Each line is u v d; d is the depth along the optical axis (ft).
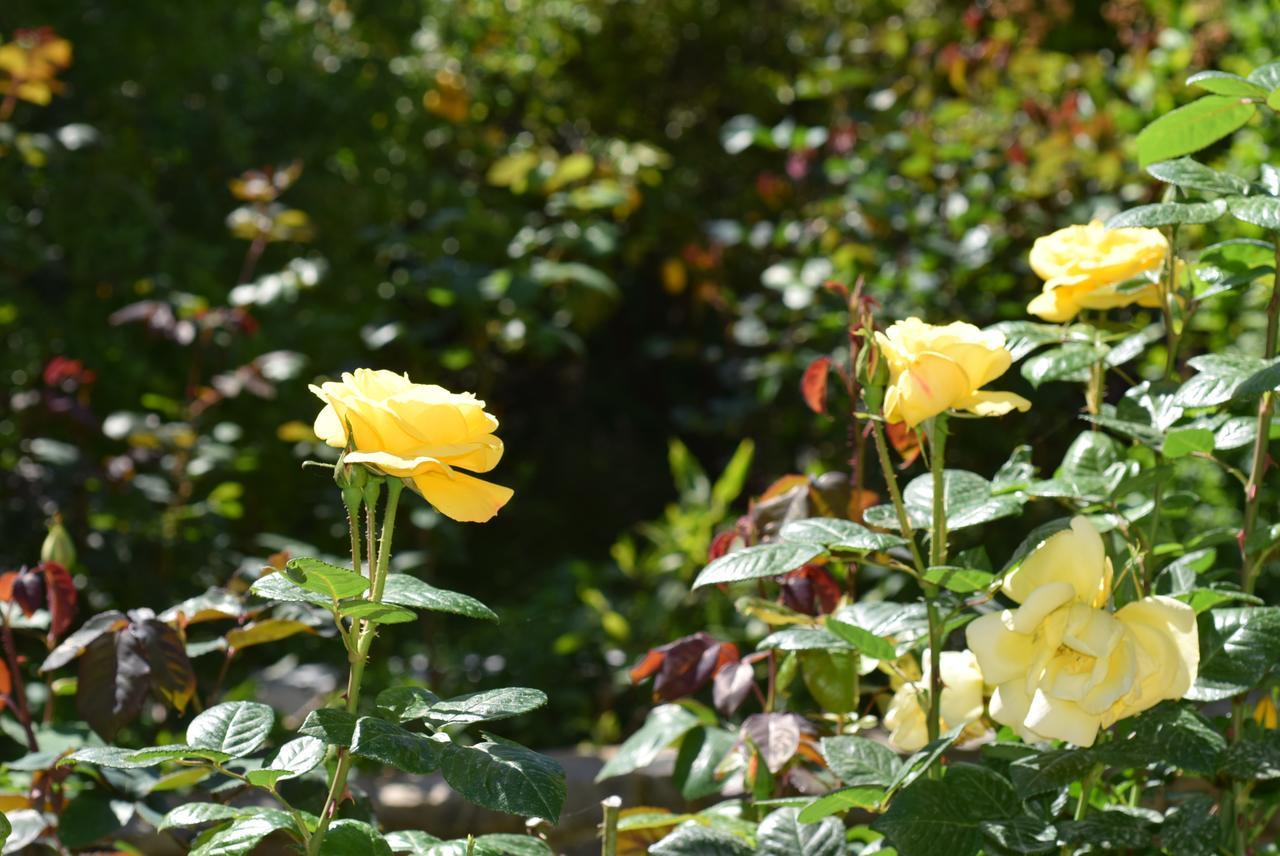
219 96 15.87
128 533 11.55
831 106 18.99
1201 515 10.78
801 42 23.21
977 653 4.07
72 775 6.63
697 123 23.89
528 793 3.65
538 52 23.26
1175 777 5.44
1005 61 15.70
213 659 11.34
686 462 14.10
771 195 16.43
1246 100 4.65
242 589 6.97
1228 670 4.39
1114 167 12.87
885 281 13.00
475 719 3.84
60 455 11.09
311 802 5.31
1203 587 5.03
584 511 21.53
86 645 5.56
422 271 14.01
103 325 13.94
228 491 12.30
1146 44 15.20
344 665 12.37
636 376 23.58
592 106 24.13
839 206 14.58
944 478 4.98
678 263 17.57
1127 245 5.29
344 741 3.67
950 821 4.31
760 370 14.05
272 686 11.90
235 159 15.67
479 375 14.69
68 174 14.08
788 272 14.24
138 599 11.32
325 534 14.69
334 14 19.21
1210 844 4.38
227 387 12.13
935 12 20.01
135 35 15.16
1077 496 4.79
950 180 14.30
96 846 6.27
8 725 7.00
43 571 6.20
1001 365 4.17
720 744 6.21
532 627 13.61
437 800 8.46
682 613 13.14
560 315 15.33
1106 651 3.91
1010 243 13.17
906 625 4.66
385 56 19.07
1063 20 18.62
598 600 13.05
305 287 15.48
